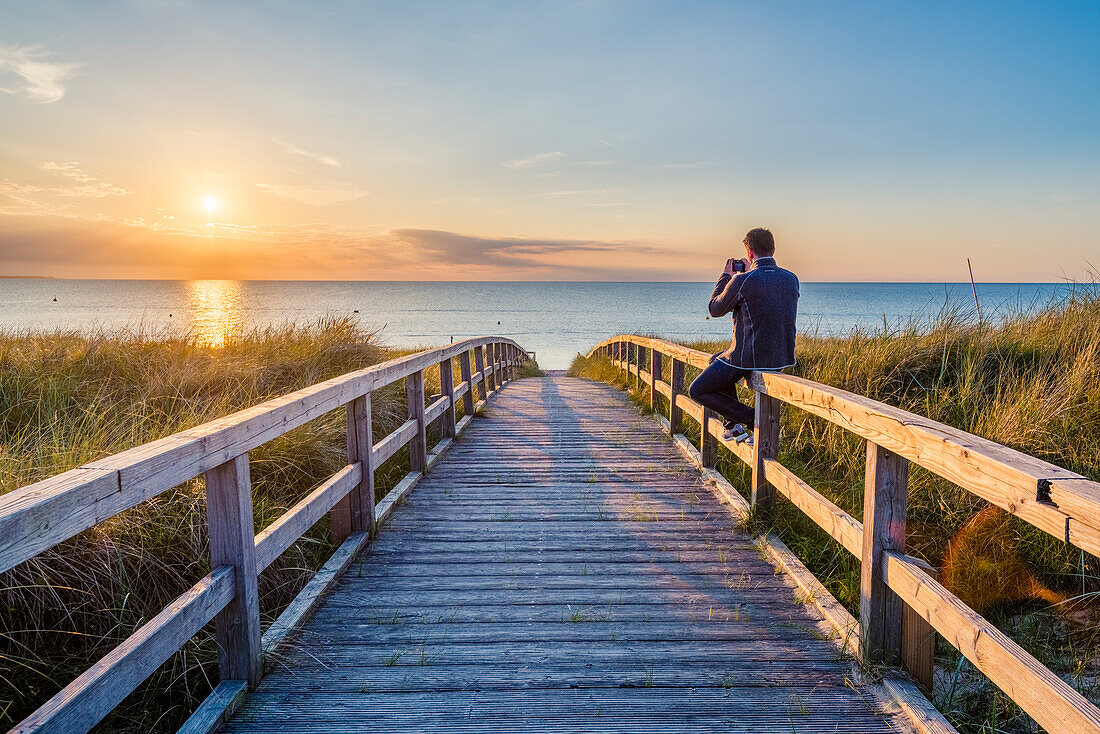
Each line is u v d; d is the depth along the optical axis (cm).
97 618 292
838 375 624
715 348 1208
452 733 227
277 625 292
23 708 256
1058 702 160
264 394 636
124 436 441
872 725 229
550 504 496
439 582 358
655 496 514
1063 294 731
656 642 290
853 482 482
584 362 2161
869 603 258
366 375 412
